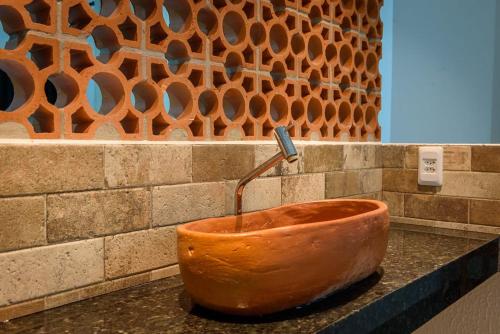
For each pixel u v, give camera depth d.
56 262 0.75
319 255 0.71
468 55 1.71
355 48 1.47
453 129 1.76
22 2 0.73
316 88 1.33
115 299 0.81
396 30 1.88
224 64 1.11
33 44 0.75
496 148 1.33
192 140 0.99
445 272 1.02
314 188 1.28
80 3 0.80
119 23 0.86
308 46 1.34
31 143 0.72
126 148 0.84
